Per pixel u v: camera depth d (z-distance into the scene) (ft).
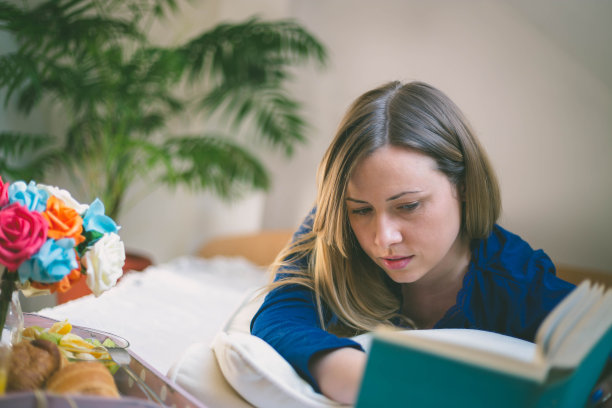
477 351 1.52
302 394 2.10
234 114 9.18
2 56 6.24
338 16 8.25
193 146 7.82
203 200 9.22
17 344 2.03
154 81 7.36
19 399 1.61
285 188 8.97
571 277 6.06
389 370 1.61
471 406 1.54
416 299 3.34
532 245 6.61
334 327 3.22
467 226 3.01
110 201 7.68
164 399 2.02
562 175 6.41
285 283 3.00
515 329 2.97
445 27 7.24
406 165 2.52
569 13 6.22
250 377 2.13
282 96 8.07
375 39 7.92
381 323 3.11
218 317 4.52
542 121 6.51
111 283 2.29
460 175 2.82
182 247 9.29
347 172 2.63
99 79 7.23
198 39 7.72
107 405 1.72
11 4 6.51
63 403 1.66
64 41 6.78
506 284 2.98
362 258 3.18
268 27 7.57
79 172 8.31
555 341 1.60
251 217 9.12
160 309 4.45
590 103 6.20
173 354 3.41
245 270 7.38
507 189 6.76
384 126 2.58
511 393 1.50
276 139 8.16
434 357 1.55
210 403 2.23
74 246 2.19
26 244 1.99
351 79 8.19
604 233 6.18
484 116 6.92
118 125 7.76
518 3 6.60
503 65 6.77
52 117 8.30
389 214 2.57
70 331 2.44
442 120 2.75
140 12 8.06
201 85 9.10
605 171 6.15
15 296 2.19
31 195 2.18
